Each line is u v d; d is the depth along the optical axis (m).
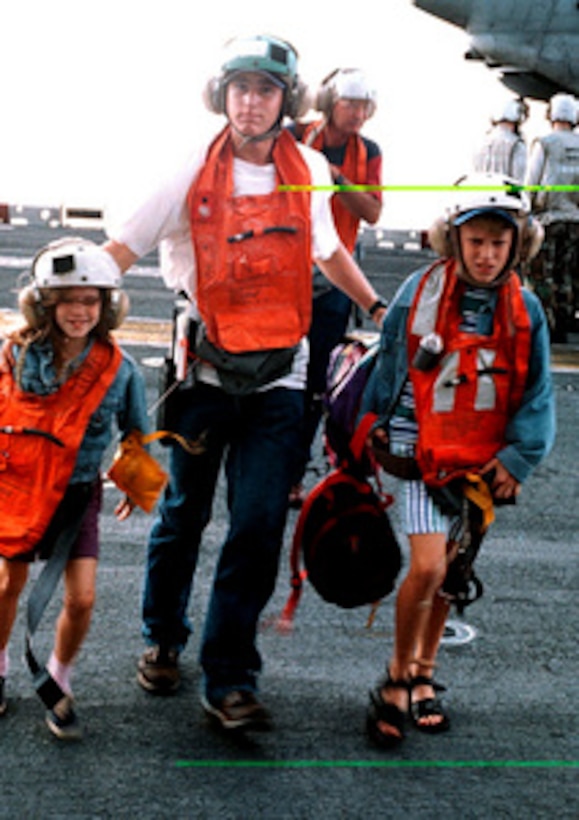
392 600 5.38
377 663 4.78
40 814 3.66
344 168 6.17
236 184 4.09
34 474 3.95
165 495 4.42
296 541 4.23
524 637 5.08
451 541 4.16
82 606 4.03
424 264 14.76
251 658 4.15
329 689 4.54
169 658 4.44
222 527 6.16
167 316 10.87
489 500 4.04
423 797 3.85
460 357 4.00
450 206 3.95
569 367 10.19
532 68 19.75
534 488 7.11
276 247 4.09
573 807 3.84
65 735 4.07
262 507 4.11
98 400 3.98
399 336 4.06
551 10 19.41
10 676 4.49
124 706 4.33
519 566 5.88
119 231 4.11
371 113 6.09
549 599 5.50
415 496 4.07
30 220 13.72
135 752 4.04
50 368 3.93
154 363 9.19
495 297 4.00
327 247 4.31
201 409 4.22
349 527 4.16
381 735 4.12
